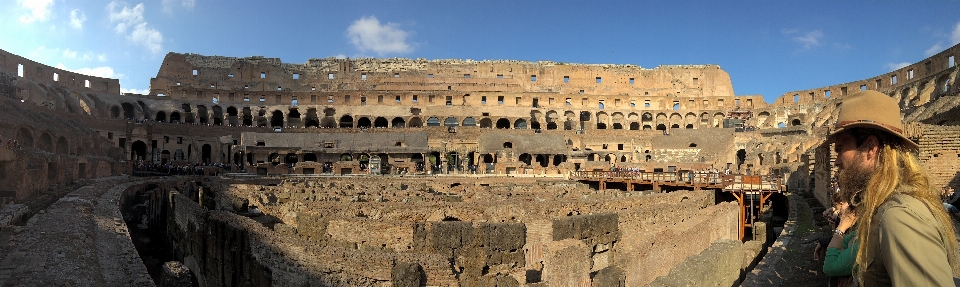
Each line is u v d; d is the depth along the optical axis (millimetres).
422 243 16812
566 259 15719
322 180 54250
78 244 16000
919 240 3572
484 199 29188
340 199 28719
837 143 4910
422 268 11992
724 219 30141
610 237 20516
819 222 27531
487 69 114562
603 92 114812
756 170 66562
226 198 26891
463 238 16969
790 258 17875
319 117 95562
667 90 116125
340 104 98125
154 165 60875
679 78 116875
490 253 17141
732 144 82812
